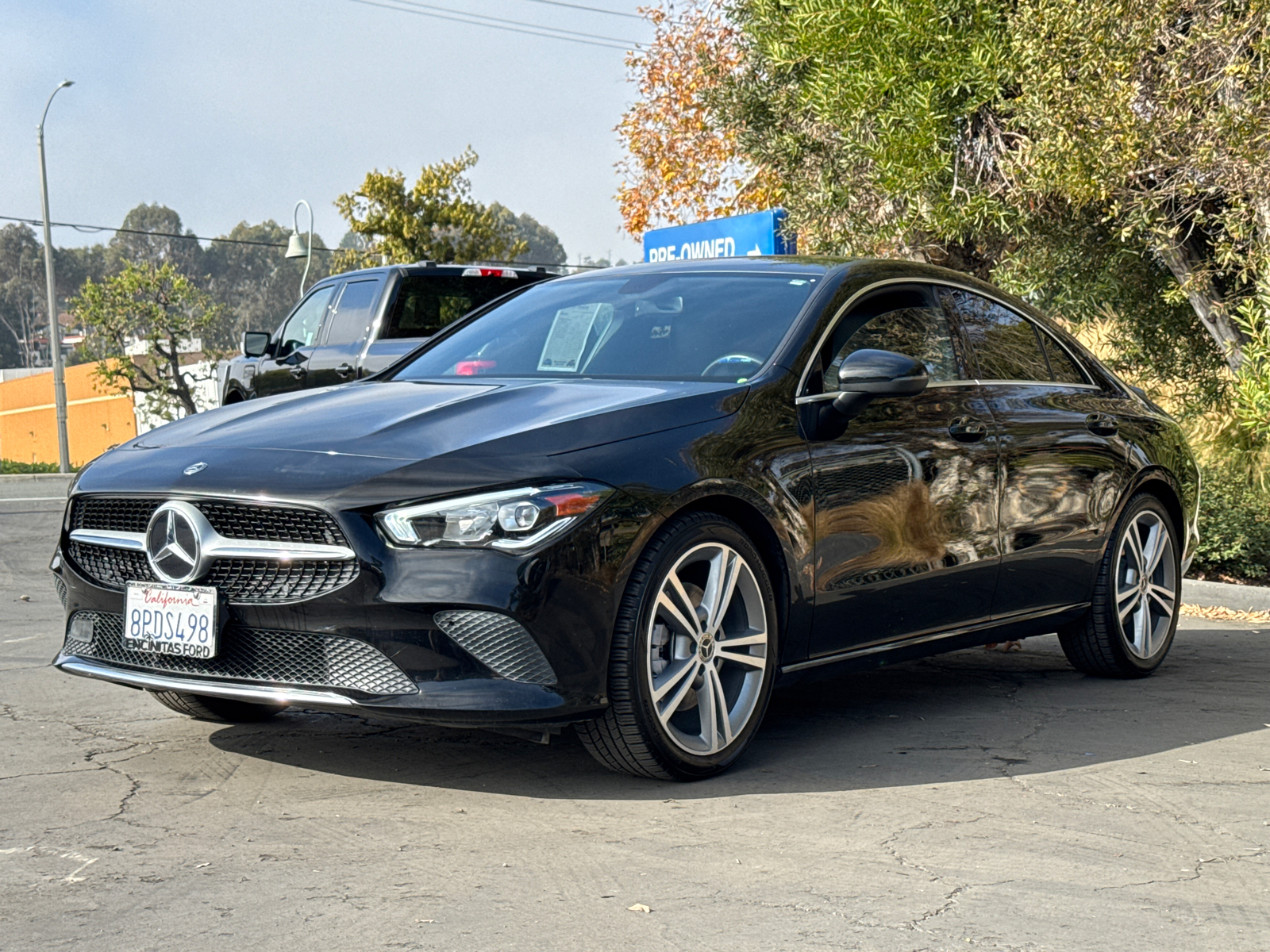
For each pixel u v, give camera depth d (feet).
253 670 12.06
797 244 36.35
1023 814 11.71
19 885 9.75
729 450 12.89
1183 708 16.47
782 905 9.38
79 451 161.79
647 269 17.16
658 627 12.31
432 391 14.25
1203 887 9.88
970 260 34.01
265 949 8.55
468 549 11.37
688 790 12.40
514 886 9.73
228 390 44.14
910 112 29.45
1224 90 24.82
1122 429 18.31
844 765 13.41
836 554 13.82
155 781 12.57
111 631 13.00
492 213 137.80
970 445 15.56
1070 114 25.58
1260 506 30.53
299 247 59.57
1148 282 32.45
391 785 12.51
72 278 425.28
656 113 75.92
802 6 30.68
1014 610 16.49
